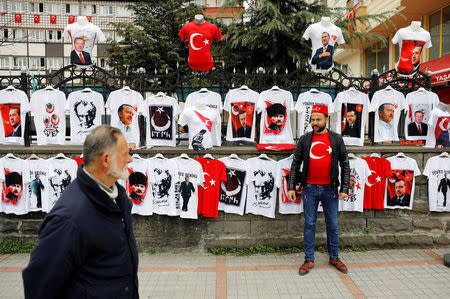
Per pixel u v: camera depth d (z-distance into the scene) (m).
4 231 5.02
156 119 5.19
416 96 5.36
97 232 1.63
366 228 4.97
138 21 17.45
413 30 5.35
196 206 4.77
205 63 5.18
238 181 4.82
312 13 7.96
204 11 18.12
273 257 4.66
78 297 1.61
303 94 5.13
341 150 4.05
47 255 1.51
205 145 4.85
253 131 5.18
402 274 4.09
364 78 5.39
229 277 4.05
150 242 4.90
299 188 4.77
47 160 4.89
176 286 3.82
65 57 31.52
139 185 4.84
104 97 5.36
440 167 4.93
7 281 3.94
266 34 7.96
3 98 5.15
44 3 31.62
